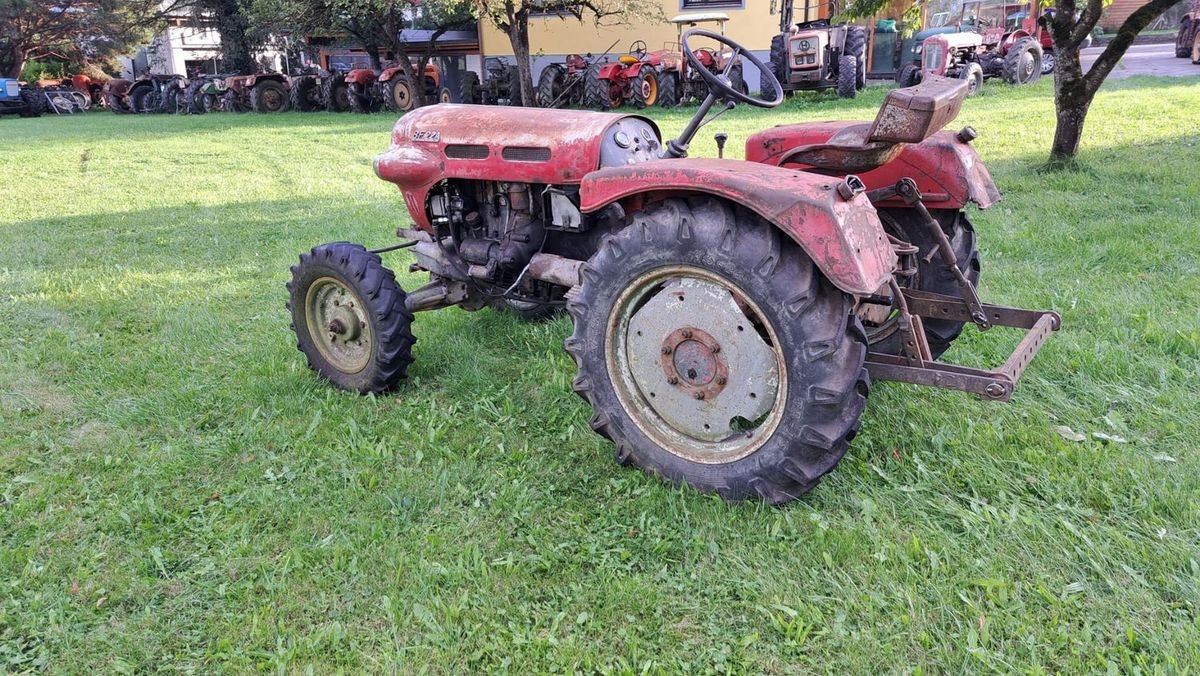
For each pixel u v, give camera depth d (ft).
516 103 62.69
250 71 93.40
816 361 7.84
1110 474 8.79
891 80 63.67
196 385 12.59
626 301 9.07
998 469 9.15
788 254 8.03
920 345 9.40
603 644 6.98
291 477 9.77
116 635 7.29
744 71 58.54
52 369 13.62
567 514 8.79
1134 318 12.75
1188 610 6.95
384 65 76.95
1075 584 7.27
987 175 10.92
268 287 17.89
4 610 7.66
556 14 58.08
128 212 27.63
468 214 12.32
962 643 6.70
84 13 112.06
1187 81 47.11
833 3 51.26
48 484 9.76
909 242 11.11
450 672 6.74
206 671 6.91
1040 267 15.64
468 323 14.75
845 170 9.60
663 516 8.60
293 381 12.51
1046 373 11.33
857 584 7.48
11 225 26.08
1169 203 19.57
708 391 8.75
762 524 8.32
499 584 7.70
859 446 9.70
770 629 7.03
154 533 8.78
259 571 8.05
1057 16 24.03
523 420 11.03
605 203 9.01
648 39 66.90
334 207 26.71
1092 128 31.63
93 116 88.12
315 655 6.97
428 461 10.03
